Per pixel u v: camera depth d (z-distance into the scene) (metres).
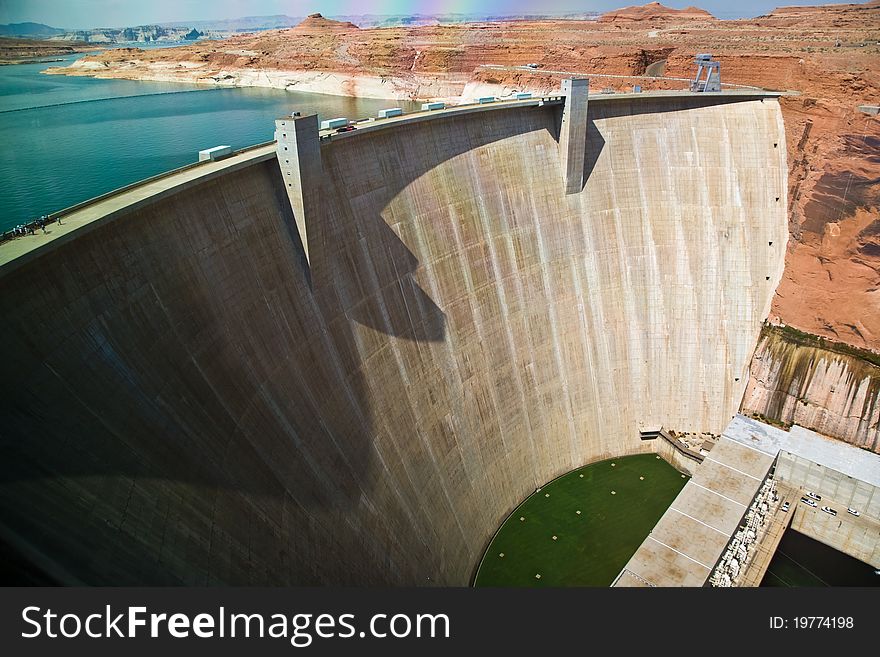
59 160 79.81
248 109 127.25
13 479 20.03
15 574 18.45
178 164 77.19
